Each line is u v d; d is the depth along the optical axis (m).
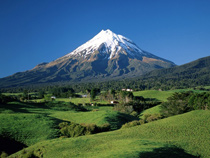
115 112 83.12
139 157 27.22
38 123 57.66
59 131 52.84
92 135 46.09
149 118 60.59
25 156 35.31
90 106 121.56
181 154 29.77
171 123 47.56
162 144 34.03
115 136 42.47
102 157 28.55
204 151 31.30
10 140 47.12
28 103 105.69
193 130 40.69
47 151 36.03
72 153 33.56
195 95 74.62
